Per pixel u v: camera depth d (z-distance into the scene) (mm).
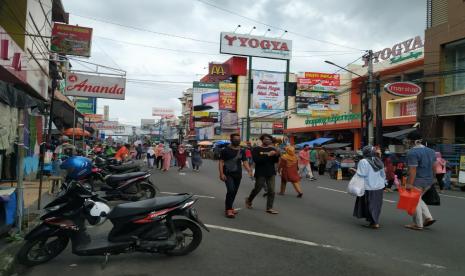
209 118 68688
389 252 6594
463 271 5699
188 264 5852
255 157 10062
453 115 23516
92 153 21656
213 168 26859
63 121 24094
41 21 16344
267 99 56094
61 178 11812
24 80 12930
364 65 42562
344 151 26234
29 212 8930
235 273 5488
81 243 5777
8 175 13195
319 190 15039
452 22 23953
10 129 10305
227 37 55375
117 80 19984
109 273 5477
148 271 5547
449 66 24672
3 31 10312
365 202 8500
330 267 5793
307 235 7695
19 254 5656
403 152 23469
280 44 56656
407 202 8227
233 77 65438
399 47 37750
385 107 37031
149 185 11375
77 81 19516
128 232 5848
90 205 5855
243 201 11727
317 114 51875
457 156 21781
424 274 5559
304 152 20422
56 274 5457
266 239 7344
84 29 15461
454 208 11461
